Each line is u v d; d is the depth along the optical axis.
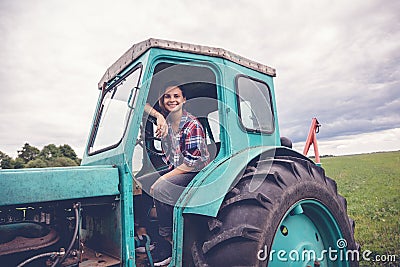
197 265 1.95
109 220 2.09
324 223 2.62
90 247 2.26
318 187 2.52
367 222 5.17
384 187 7.21
